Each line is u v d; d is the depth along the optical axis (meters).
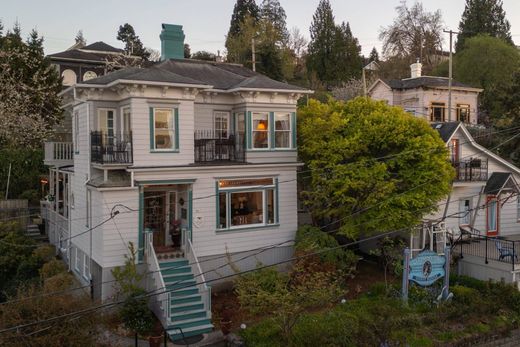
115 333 17.86
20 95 37.97
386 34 71.81
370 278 23.12
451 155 27.56
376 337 17.28
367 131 22.44
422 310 19.98
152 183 20.70
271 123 23.77
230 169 22.38
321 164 23.17
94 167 21.55
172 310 18.48
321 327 17.25
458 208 27.78
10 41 40.69
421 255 20.59
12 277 26.23
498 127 38.22
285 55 65.50
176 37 27.84
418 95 43.56
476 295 21.06
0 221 30.08
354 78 61.34
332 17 67.88
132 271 19.27
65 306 13.52
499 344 19.22
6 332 12.66
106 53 53.62
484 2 65.12
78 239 24.08
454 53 64.12
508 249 23.05
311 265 20.67
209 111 24.09
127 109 21.17
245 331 17.64
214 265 22.09
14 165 36.22
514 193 27.67
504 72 51.44
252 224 23.22
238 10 77.31
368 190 21.78
